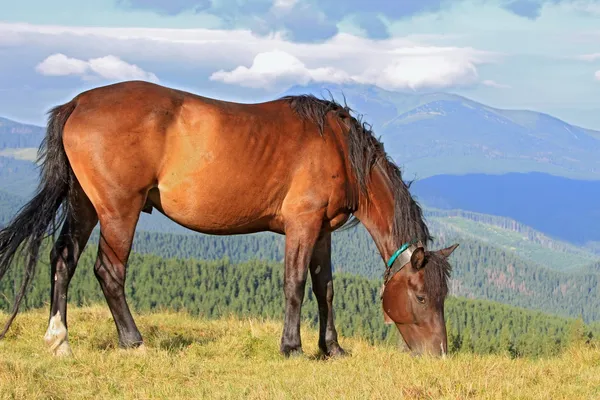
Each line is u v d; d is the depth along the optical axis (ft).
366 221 26.48
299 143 24.73
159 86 24.11
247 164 24.02
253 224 25.09
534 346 208.33
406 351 26.40
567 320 364.99
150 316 37.73
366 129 26.25
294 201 24.72
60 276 23.39
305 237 24.73
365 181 25.89
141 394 18.65
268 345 26.09
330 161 25.03
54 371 20.38
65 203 23.45
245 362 23.85
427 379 19.56
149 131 23.11
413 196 26.76
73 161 23.00
